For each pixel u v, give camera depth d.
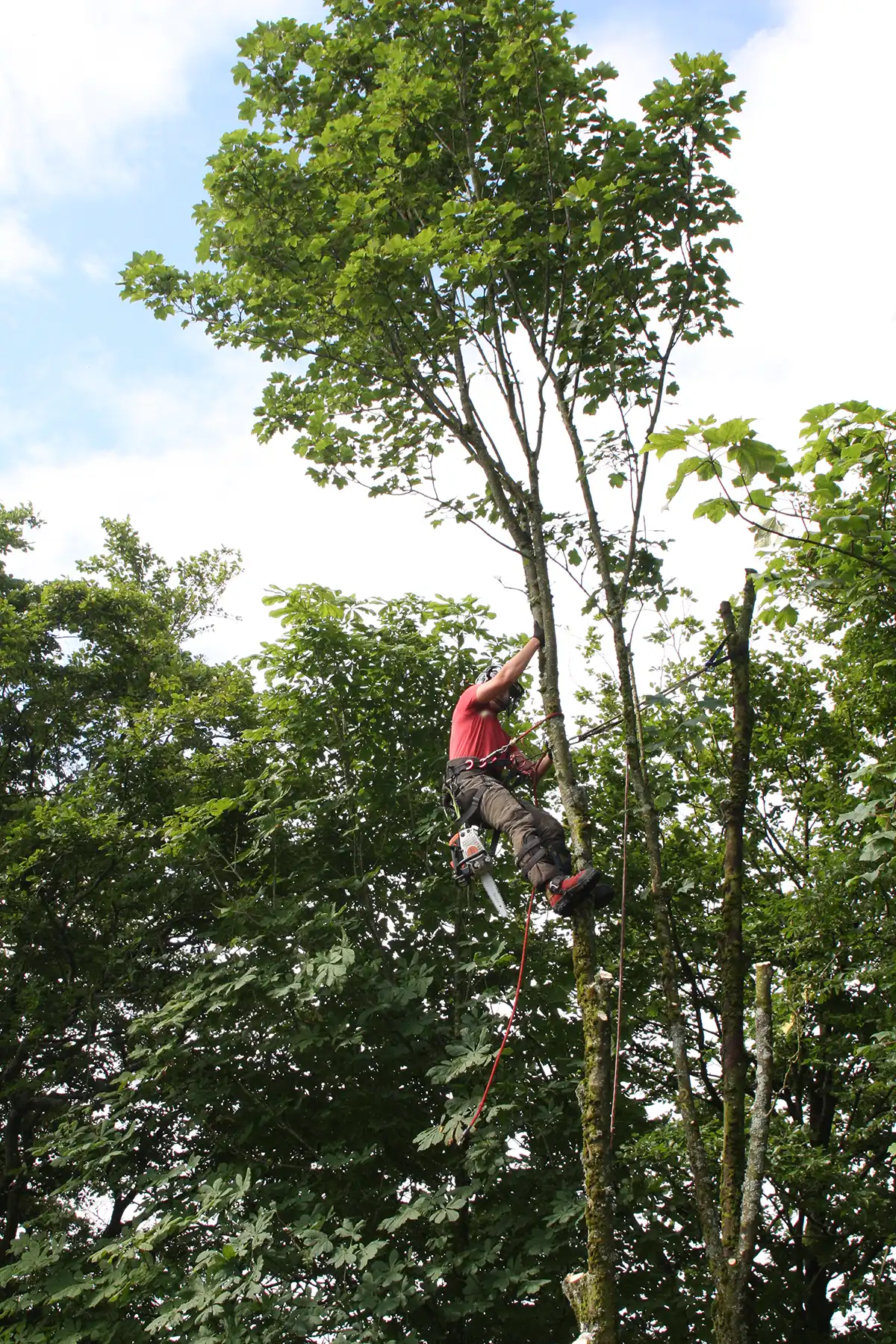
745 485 4.78
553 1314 8.94
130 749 14.27
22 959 13.03
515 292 6.93
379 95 7.39
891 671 9.81
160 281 8.59
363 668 11.34
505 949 9.92
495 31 7.67
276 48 8.50
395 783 11.23
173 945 13.77
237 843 12.40
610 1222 4.78
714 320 7.63
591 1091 5.02
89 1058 13.91
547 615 6.18
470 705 6.56
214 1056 9.84
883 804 6.40
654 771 13.15
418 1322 8.82
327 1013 9.52
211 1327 8.02
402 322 7.52
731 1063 4.63
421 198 7.56
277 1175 10.20
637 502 6.60
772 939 11.75
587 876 5.32
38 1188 14.07
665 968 5.37
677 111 7.30
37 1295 8.84
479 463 7.04
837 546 6.75
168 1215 8.70
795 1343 11.33
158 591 20.45
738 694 4.99
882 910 10.04
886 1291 11.05
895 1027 9.77
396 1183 9.69
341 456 8.99
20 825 12.99
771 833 14.87
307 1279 8.64
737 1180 4.50
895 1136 11.42
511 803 5.99
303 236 8.38
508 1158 8.85
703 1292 9.17
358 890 10.51
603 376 7.16
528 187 7.59
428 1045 10.10
